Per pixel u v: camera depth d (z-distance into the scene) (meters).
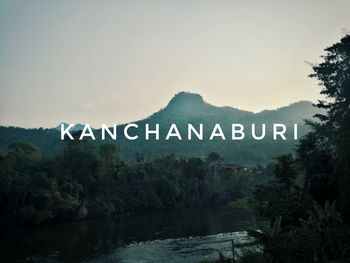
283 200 38.88
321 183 40.84
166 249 55.31
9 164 88.44
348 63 37.53
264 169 154.38
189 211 109.31
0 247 59.47
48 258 51.75
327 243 28.28
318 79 40.22
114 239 65.19
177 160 142.75
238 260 33.03
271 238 28.70
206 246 55.56
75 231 74.94
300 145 45.69
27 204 83.88
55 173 93.88
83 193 100.38
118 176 112.00
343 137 35.75
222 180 146.00
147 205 112.44
